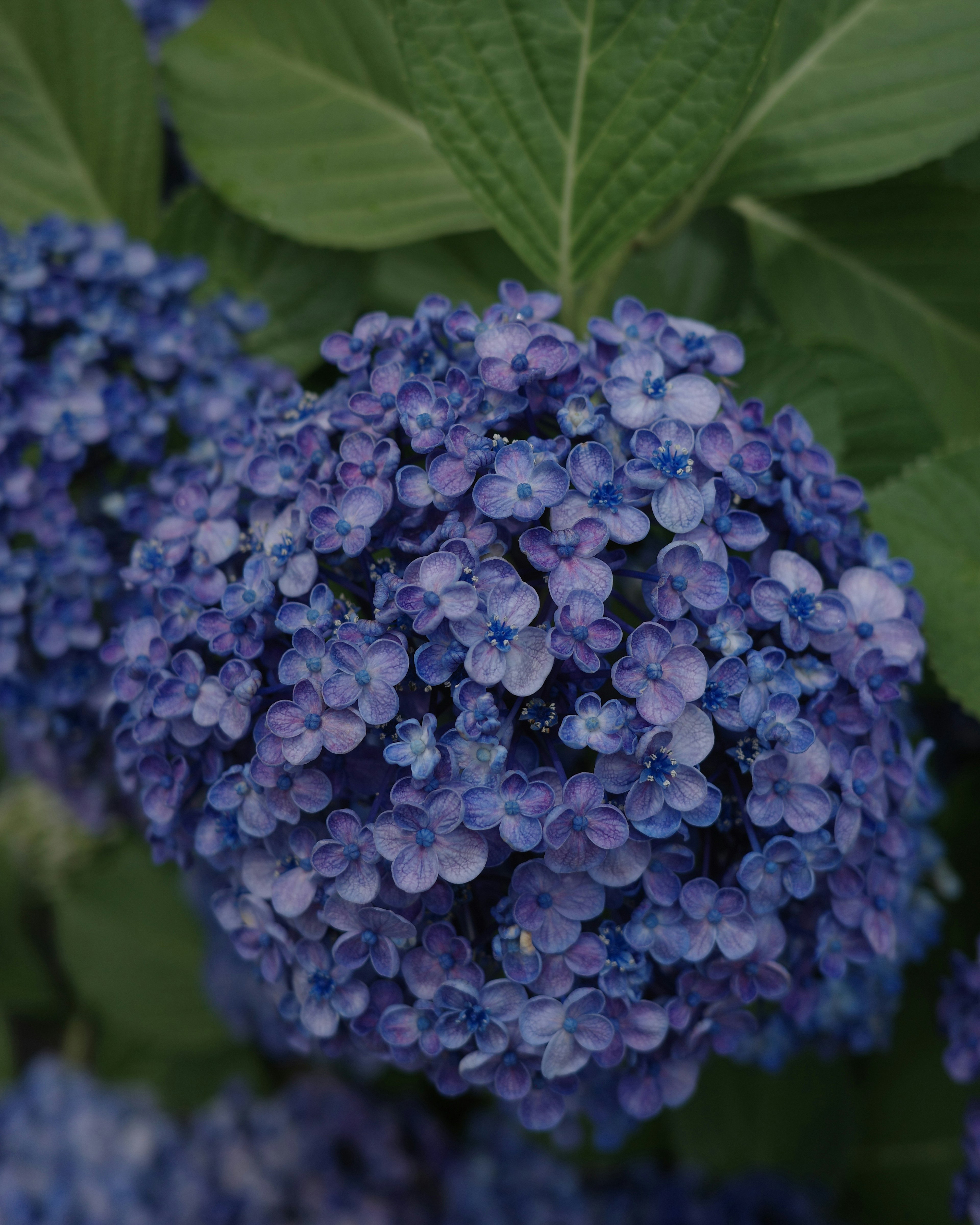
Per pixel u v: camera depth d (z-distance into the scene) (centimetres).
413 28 64
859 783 57
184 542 60
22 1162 87
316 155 72
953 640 64
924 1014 76
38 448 72
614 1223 79
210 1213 82
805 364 67
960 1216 65
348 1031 60
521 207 66
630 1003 56
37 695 67
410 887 55
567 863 55
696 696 55
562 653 55
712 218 75
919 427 71
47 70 73
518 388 57
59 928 96
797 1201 78
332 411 59
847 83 69
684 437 57
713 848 58
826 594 57
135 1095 94
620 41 64
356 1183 84
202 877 66
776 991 57
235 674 57
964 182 72
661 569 56
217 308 70
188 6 79
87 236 68
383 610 56
